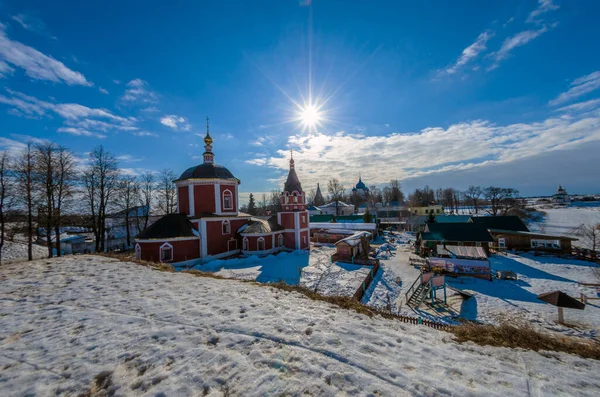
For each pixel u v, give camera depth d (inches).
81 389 159.6
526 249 1261.1
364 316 307.3
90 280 387.9
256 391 159.0
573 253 1171.3
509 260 1127.6
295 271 965.2
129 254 1290.6
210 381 167.0
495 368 210.2
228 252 1224.8
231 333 229.0
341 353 203.3
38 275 408.2
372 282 877.8
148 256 1002.1
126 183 1462.8
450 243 1211.9
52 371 175.2
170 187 1740.9
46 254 1371.8
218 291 358.6
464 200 4028.1
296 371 178.9
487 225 1445.6
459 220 1700.3
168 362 185.9
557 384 191.5
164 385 162.9
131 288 357.4
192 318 259.9
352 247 1109.1
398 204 3280.0
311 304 325.4
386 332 258.7
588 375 212.1
